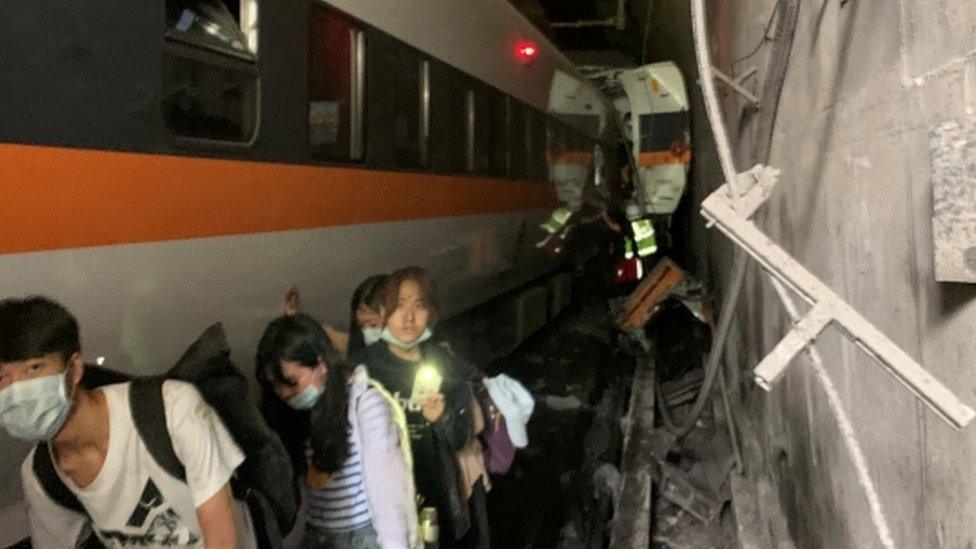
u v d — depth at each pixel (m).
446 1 6.70
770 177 2.21
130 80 3.15
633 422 6.88
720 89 7.31
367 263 5.26
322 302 4.71
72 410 2.10
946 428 1.96
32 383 1.99
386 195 5.51
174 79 3.39
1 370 1.98
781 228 4.13
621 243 13.86
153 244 3.30
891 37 2.30
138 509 2.20
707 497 5.49
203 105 3.58
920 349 2.10
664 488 5.59
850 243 2.78
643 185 15.38
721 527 5.36
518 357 10.50
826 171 3.11
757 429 5.38
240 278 3.88
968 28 1.77
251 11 3.95
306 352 2.79
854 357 2.76
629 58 23.02
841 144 2.88
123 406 2.16
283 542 2.65
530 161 9.58
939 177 1.83
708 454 6.41
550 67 10.49
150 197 3.27
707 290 10.77
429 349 3.25
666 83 15.19
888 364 1.85
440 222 6.59
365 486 2.74
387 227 5.54
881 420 2.49
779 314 4.40
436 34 6.49
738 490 5.37
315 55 4.54
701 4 2.41
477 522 3.31
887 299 2.37
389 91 5.57
